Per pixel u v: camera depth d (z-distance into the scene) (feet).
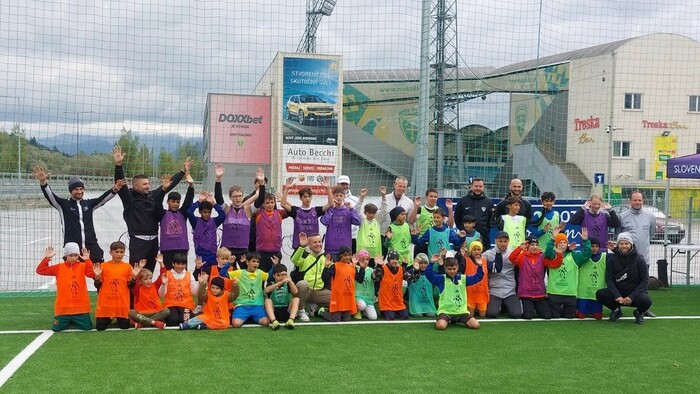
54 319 20.88
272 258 23.36
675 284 33.68
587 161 67.31
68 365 16.56
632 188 75.15
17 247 31.83
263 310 22.33
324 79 51.80
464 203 26.43
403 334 20.81
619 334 21.21
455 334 20.93
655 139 75.97
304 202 25.43
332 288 23.25
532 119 62.69
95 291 29.01
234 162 45.32
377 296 24.99
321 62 51.72
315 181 51.37
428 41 30.50
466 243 24.52
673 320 23.73
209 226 24.25
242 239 24.27
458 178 47.21
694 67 76.95
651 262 41.39
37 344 18.84
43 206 31.60
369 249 25.34
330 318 22.97
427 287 24.32
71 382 15.11
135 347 18.57
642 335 21.08
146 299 21.62
